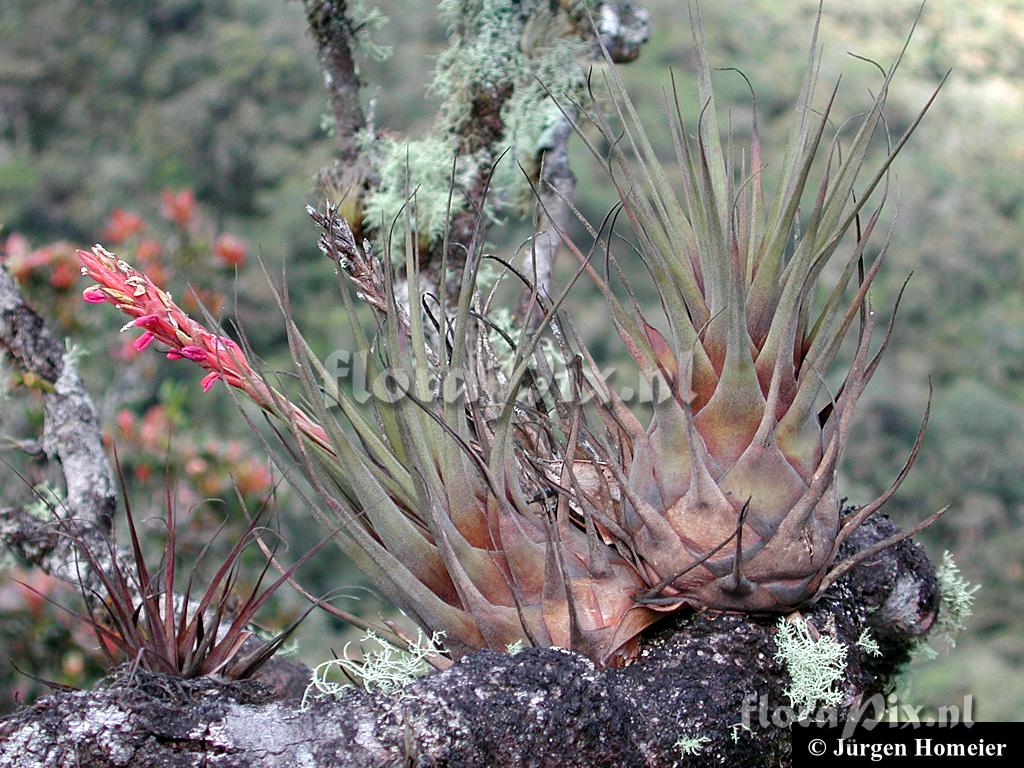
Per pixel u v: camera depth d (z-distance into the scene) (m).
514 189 3.80
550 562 2.15
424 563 2.25
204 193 16.41
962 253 17.30
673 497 2.21
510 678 1.96
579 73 3.83
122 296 2.25
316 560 8.24
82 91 17.03
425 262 3.61
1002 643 13.03
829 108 2.05
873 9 18.28
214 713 1.95
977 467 14.95
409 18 12.86
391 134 3.95
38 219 16.36
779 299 2.25
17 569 4.18
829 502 2.24
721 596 2.18
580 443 2.51
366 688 2.07
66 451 3.57
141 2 17.30
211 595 2.28
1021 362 16.47
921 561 2.80
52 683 2.23
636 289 11.04
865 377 2.25
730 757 2.09
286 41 17.06
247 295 13.06
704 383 2.25
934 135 18.64
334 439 2.16
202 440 5.12
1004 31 19.56
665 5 15.87
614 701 2.00
